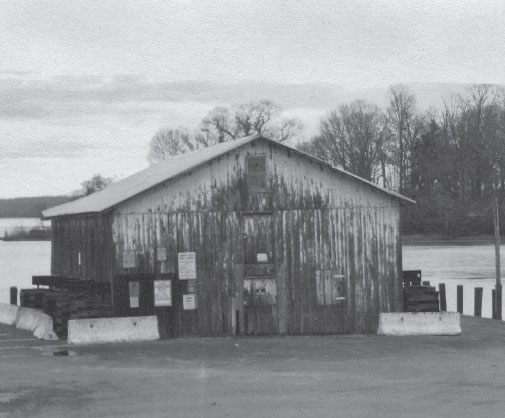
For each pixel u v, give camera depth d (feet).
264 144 89.35
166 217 86.99
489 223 260.42
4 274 199.72
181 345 74.64
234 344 75.87
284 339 82.33
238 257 88.58
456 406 44.47
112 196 94.73
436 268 201.16
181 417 42.06
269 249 89.35
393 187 267.80
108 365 60.44
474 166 266.57
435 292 93.35
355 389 50.03
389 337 83.35
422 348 72.59
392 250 91.40
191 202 87.66
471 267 202.28
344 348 72.28
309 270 89.97
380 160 262.26
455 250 249.96
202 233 87.81
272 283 89.35
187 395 48.08
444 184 269.64
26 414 43.04
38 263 227.40
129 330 78.74
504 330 92.22
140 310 85.76
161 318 86.33
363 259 90.84
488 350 70.79
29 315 87.61
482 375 55.62
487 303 140.56
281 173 89.76
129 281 85.71
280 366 60.23
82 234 98.43
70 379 53.72
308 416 42.11
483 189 266.16
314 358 65.10
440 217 266.77
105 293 88.58
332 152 245.04
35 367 59.31
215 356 66.03
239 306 88.33
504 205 257.75
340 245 90.48
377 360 63.77
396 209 91.50
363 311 90.63
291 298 89.51
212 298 87.76
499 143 266.98
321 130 243.81
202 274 87.61
